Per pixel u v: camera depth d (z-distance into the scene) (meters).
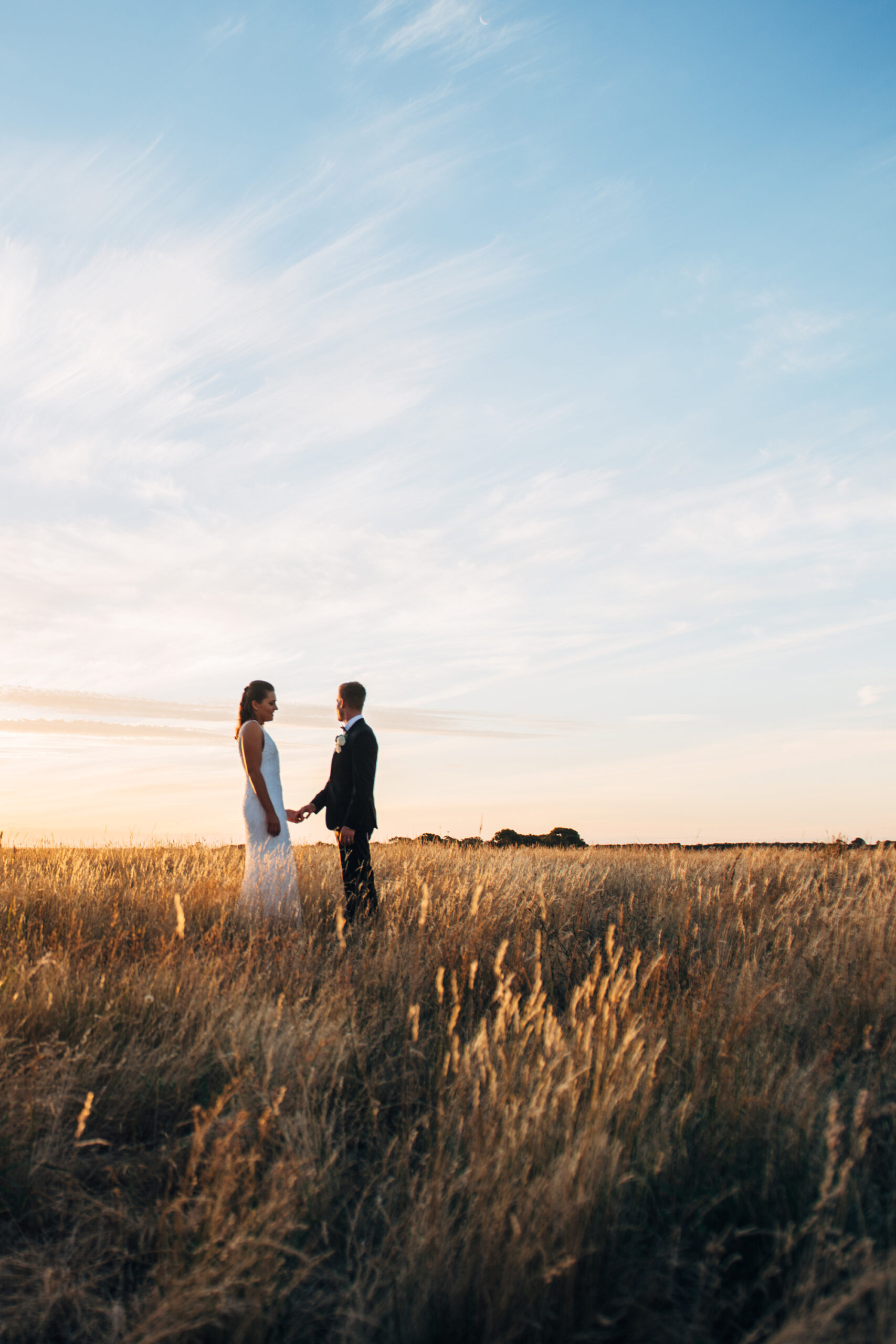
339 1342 1.83
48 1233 2.26
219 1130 2.60
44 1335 1.86
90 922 5.42
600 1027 2.91
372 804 6.33
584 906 6.05
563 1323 1.83
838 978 4.04
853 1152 2.31
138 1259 2.15
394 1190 2.34
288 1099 2.84
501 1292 1.84
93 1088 2.93
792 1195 2.28
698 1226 2.21
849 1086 2.94
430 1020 3.77
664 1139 2.45
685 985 4.34
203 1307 1.78
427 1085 3.07
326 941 5.40
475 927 4.84
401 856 10.06
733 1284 2.07
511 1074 2.66
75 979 3.86
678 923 5.75
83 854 8.62
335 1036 3.19
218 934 4.95
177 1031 3.35
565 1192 2.02
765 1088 2.65
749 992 3.64
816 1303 1.79
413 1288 1.90
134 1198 2.38
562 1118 2.46
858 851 9.23
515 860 9.63
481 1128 2.38
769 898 6.32
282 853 6.00
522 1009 4.04
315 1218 2.28
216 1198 2.09
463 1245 2.02
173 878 6.86
